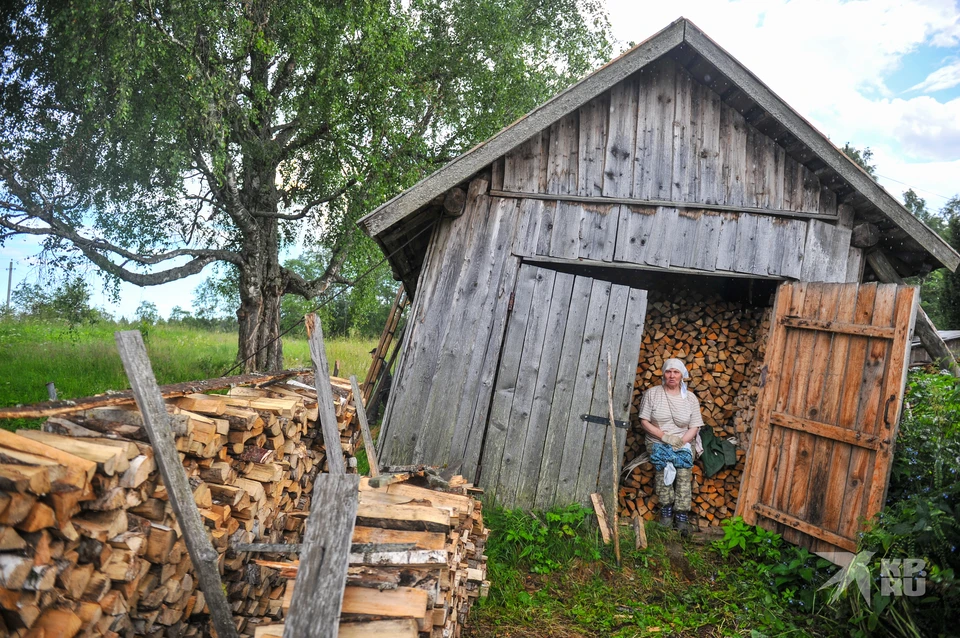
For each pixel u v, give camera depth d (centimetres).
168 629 278
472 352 587
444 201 595
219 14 932
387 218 559
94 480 226
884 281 619
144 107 927
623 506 612
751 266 593
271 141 1124
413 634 230
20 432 231
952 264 557
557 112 569
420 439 578
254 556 343
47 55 923
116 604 235
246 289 1161
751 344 662
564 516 545
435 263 605
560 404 585
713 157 603
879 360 484
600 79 568
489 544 521
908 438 509
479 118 1355
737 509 570
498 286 593
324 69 1041
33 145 950
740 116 607
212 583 251
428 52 1331
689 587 488
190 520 248
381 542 300
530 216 597
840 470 496
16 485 187
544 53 1528
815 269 597
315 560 223
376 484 351
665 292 785
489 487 575
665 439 594
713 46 557
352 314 1455
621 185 598
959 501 397
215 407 323
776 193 601
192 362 1196
